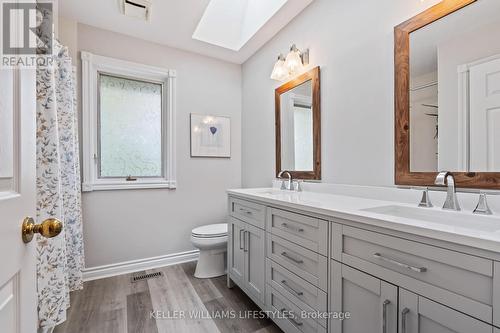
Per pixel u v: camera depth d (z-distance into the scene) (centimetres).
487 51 99
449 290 69
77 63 206
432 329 73
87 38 210
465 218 95
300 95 196
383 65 136
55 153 129
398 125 128
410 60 124
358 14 150
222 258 225
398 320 81
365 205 119
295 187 192
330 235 106
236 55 265
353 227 96
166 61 244
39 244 123
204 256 220
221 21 242
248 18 233
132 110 239
